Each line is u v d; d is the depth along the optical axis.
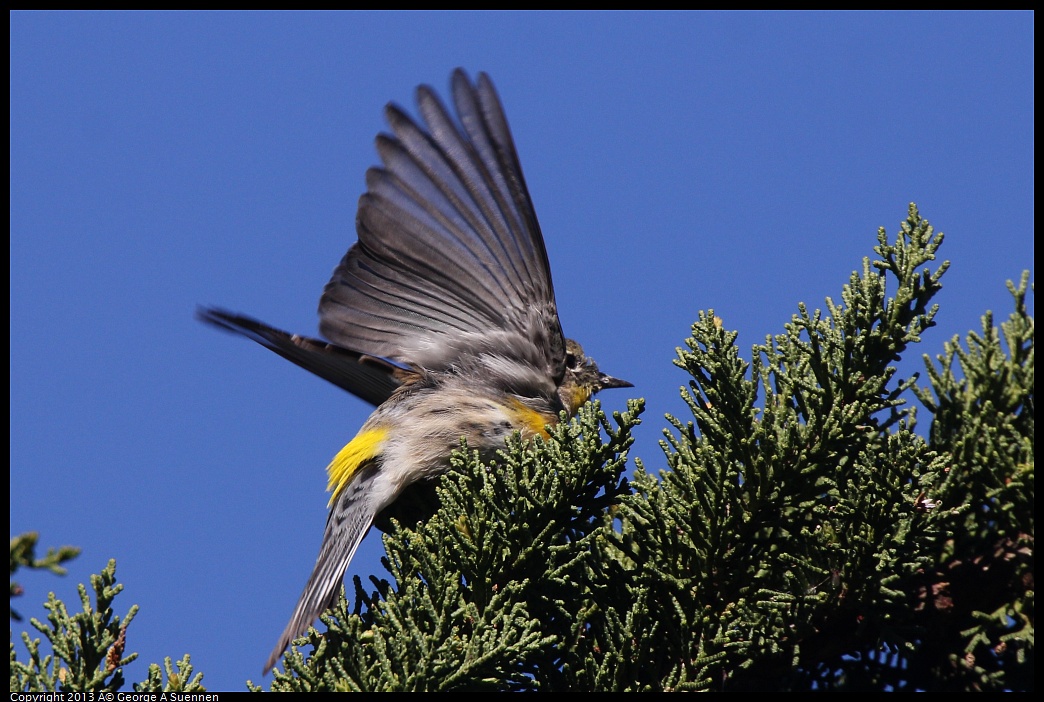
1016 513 8.45
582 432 9.66
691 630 8.62
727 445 9.00
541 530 9.29
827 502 8.98
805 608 8.50
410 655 8.31
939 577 8.66
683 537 8.98
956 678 8.47
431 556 9.00
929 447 9.11
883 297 9.32
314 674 8.36
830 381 9.17
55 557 7.17
